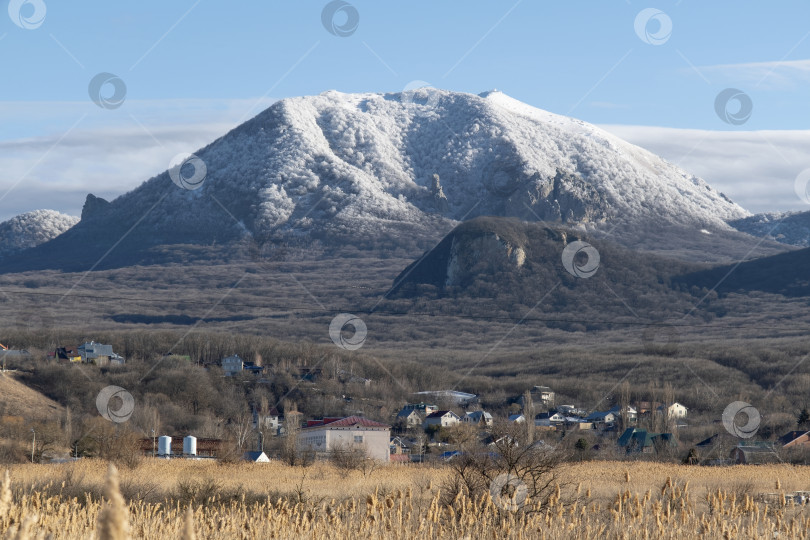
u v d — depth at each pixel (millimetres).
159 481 52469
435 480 49250
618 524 24906
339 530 23328
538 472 31125
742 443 105625
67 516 21641
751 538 24188
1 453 81125
